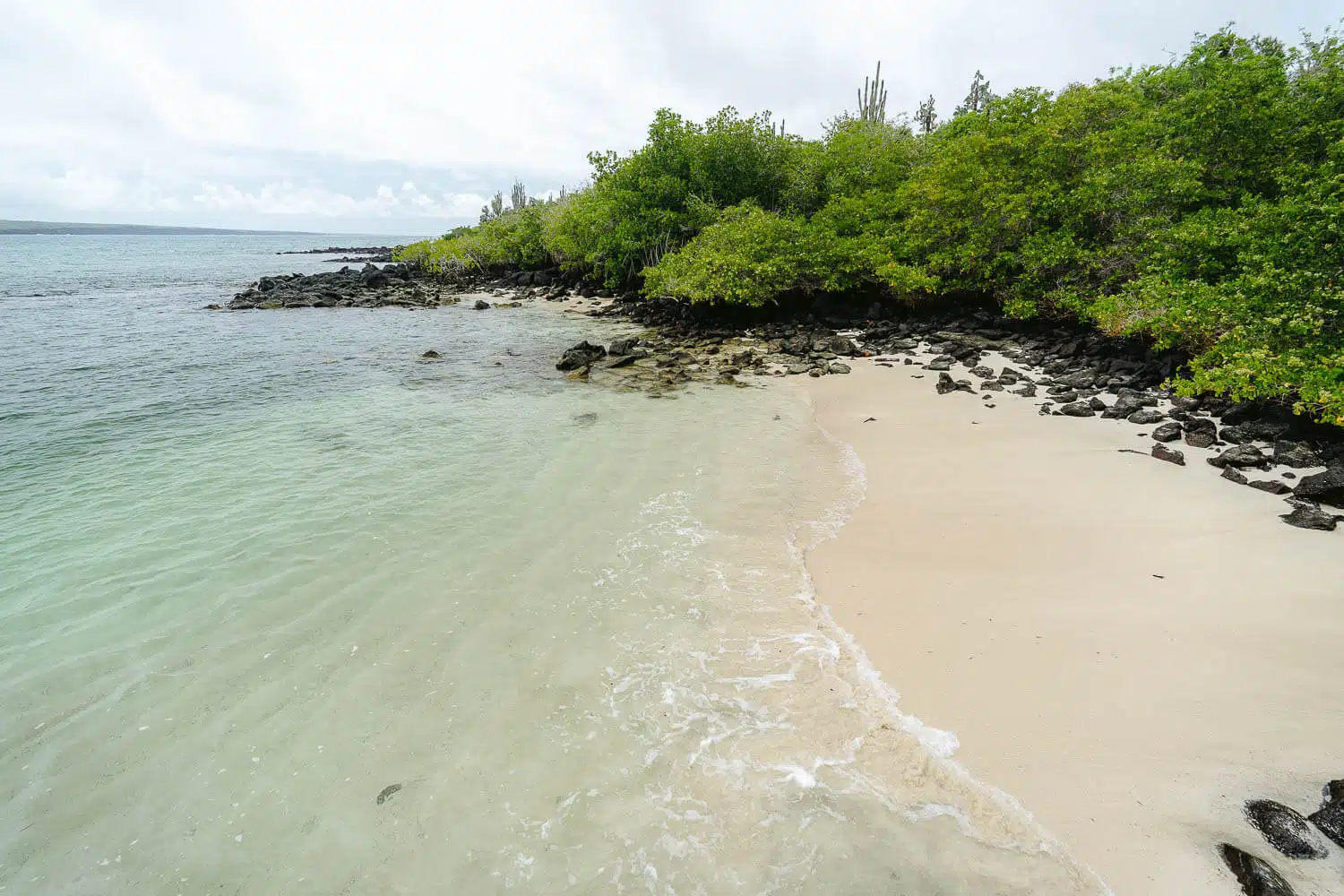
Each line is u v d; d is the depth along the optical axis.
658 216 30.22
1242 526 7.43
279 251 124.50
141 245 168.38
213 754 4.98
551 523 8.67
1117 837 3.93
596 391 15.83
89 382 17.09
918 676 5.50
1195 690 5.01
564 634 6.31
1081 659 5.49
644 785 4.57
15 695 5.61
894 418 12.66
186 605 6.91
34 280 51.19
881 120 39.22
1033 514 8.22
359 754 4.93
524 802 4.47
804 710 5.21
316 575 7.46
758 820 4.25
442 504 9.34
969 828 4.09
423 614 6.70
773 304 23.77
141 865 4.13
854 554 7.62
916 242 22.09
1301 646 5.37
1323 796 4.02
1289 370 9.73
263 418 13.71
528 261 44.28
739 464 10.66
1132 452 9.98
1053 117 20.67
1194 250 15.08
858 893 3.73
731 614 6.55
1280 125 17.03
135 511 9.19
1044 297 18.84
